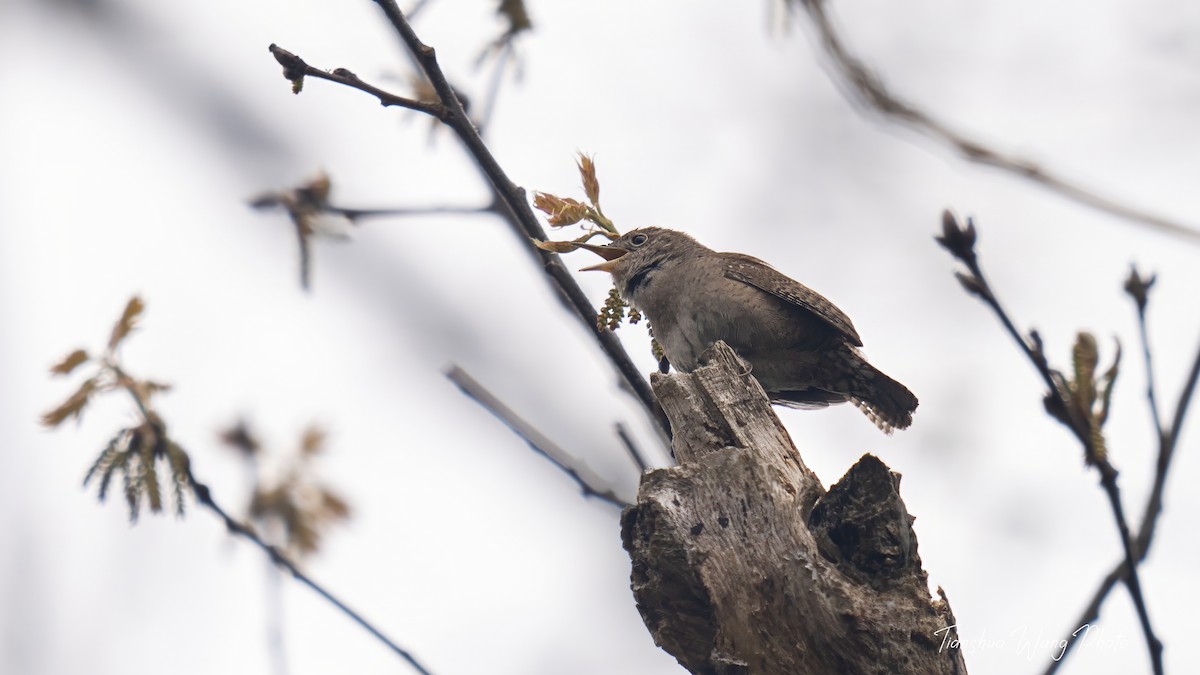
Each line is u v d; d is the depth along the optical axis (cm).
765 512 662
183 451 873
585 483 912
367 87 800
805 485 678
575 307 886
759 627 648
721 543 657
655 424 892
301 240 916
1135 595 717
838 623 641
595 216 855
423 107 821
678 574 655
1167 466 820
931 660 637
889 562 650
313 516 1093
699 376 727
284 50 771
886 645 636
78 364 891
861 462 660
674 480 670
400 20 816
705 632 657
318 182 923
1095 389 712
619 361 890
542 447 922
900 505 657
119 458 864
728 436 708
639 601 666
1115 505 709
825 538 660
